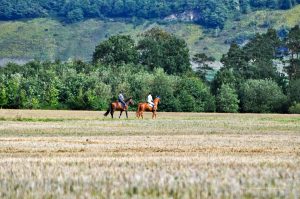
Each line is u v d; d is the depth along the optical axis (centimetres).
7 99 10981
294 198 1631
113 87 12062
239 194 1677
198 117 8475
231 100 12294
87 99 11206
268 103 12562
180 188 1758
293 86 12575
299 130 5391
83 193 1695
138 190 1736
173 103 11800
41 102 11312
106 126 5772
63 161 2464
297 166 2288
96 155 2853
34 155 2869
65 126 5700
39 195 1678
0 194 1695
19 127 5491
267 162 2420
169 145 3497
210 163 2370
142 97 11844
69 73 12181
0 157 2752
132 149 3216
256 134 4778
